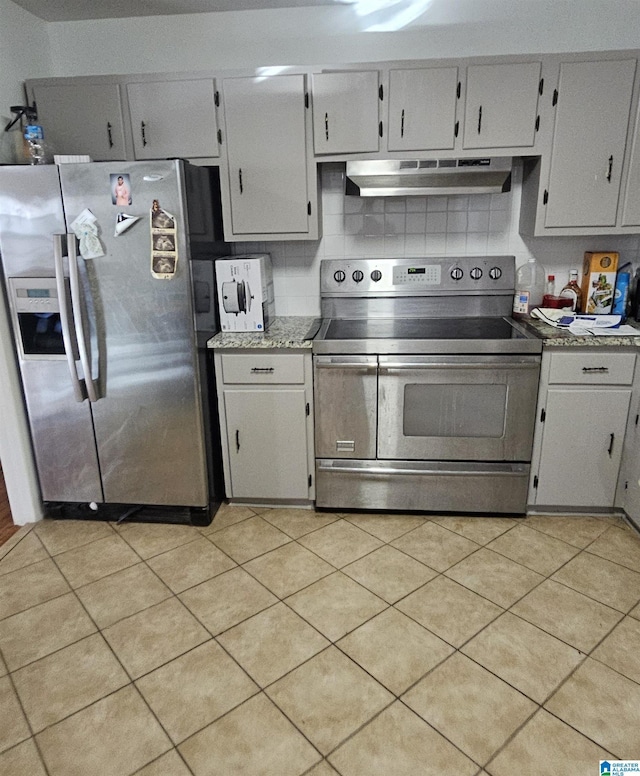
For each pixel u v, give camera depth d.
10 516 2.82
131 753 1.52
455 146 2.57
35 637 1.96
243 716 1.63
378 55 2.79
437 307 2.95
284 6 2.75
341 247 3.03
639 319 2.74
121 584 2.24
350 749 1.52
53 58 2.94
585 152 2.52
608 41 2.67
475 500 2.67
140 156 2.69
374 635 1.93
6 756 1.52
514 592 2.14
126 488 2.66
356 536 2.55
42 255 2.38
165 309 2.39
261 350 2.57
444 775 1.44
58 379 2.52
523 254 2.95
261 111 2.59
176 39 2.86
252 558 2.39
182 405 2.51
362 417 2.59
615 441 2.54
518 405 2.51
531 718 1.60
